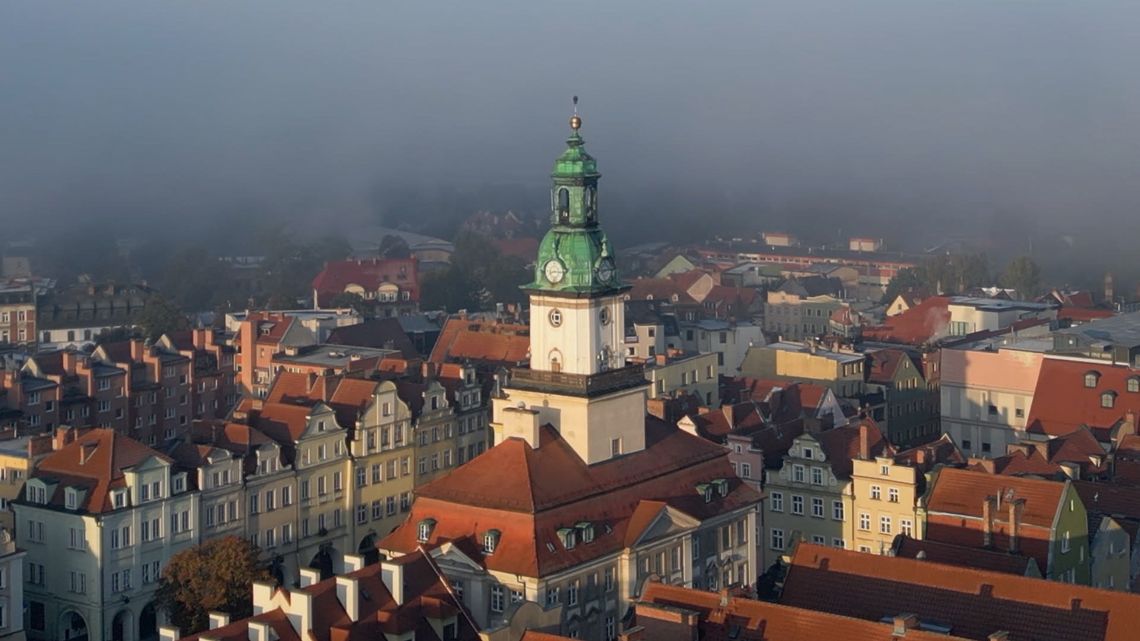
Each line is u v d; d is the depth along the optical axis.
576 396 183.62
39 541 198.25
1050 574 177.25
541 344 188.38
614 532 180.50
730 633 136.75
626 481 186.00
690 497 192.00
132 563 197.00
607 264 188.00
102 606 193.75
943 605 144.75
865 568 150.25
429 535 178.38
